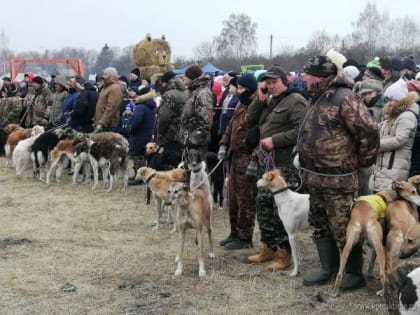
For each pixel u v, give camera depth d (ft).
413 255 15.96
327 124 15.21
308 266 18.92
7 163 40.16
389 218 15.88
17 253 20.44
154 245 21.71
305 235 22.99
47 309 15.33
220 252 20.65
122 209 28.07
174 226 23.58
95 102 35.88
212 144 28.04
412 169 19.89
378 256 15.02
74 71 90.27
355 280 16.39
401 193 16.10
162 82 28.96
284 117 17.93
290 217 17.51
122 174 32.73
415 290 11.23
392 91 18.24
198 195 18.37
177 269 18.08
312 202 16.16
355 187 15.53
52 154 34.32
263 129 18.48
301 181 17.43
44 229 24.00
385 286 12.83
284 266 18.52
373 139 15.06
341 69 17.10
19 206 28.50
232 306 15.51
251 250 20.83
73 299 16.03
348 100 14.99
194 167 22.76
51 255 20.18
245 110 20.03
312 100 15.83
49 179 34.35
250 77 20.16
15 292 16.60
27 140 35.94
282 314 14.96
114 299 16.03
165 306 15.52
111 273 18.26
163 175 24.09
